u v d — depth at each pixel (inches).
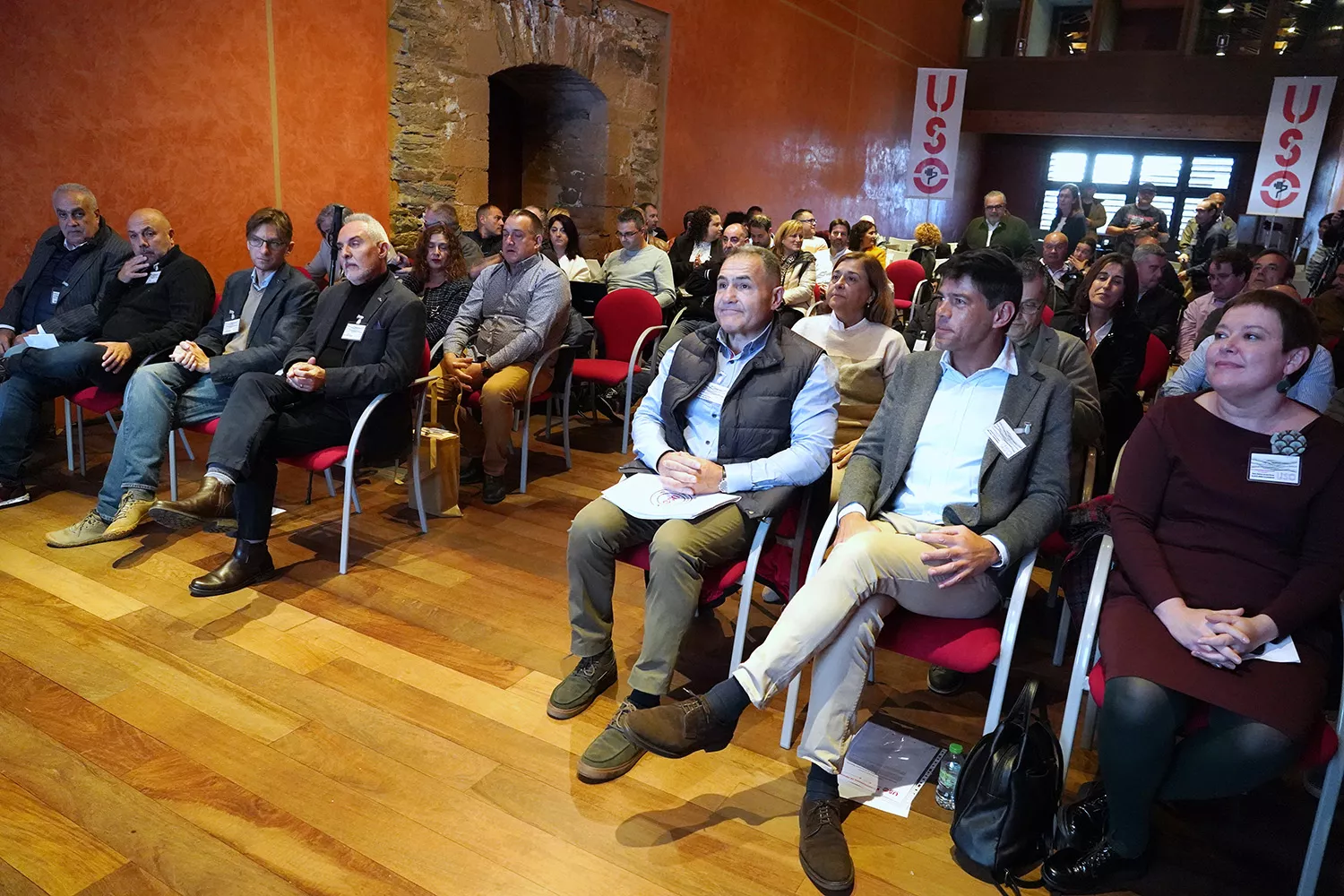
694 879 68.4
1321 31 472.1
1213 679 63.6
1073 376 106.0
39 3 154.7
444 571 121.1
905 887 68.7
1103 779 67.5
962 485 80.9
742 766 82.9
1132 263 123.7
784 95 377.7
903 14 472.7
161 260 145.6
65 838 69.6
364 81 209.5
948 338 79.6
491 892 66.2
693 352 93.3
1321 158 471.8
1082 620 75.2
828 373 89.5
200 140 181.2
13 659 94.4
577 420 208.1
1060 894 69.0
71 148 162.9
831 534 82.4
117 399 138.7
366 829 72.2
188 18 175.2
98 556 120.3
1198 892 69.4
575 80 279.1
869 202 478.6
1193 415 73.9
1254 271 162.7
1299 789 84.0
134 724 84.3
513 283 155.8
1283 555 69.1
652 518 85.0
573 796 77.4
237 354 129.7
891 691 97.2
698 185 335.6
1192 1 486.9
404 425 122.9
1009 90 539.5
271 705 88.4
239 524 113.0
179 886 65.3
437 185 231.8
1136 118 510.6
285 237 134.7
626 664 99.7
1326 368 99.6
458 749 83.0
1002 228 320.5
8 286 158.9
